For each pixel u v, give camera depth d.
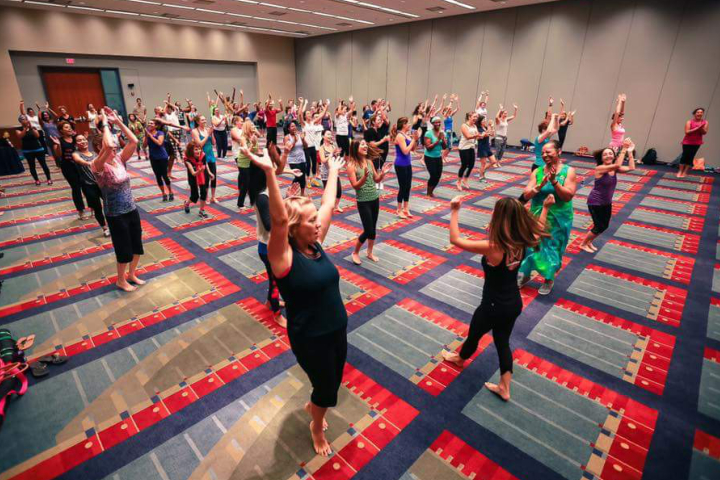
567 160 11.68
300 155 6.47
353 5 12.34
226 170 9.88
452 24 14.70
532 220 2.14
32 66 14.11
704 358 2.99
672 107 10.77
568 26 12.08
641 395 2.62
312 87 20.97
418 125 10.51
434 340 3.17
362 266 4.48
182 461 2.11
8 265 4.41
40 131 11.41
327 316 1.77
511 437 2.28
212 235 5.39
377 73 17.77
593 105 12.12
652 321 3.46
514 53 13.38
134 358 2.91
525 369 2.85
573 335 3.26
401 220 6.06
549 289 3.86
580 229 5.79
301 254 1.72
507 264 2.21
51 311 3.51
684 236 5.52
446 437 2.27
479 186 8.26
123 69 16.20
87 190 4.94
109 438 2.24
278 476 2.02
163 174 6.85
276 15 14.16
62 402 2.50
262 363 2.87
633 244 5.22
